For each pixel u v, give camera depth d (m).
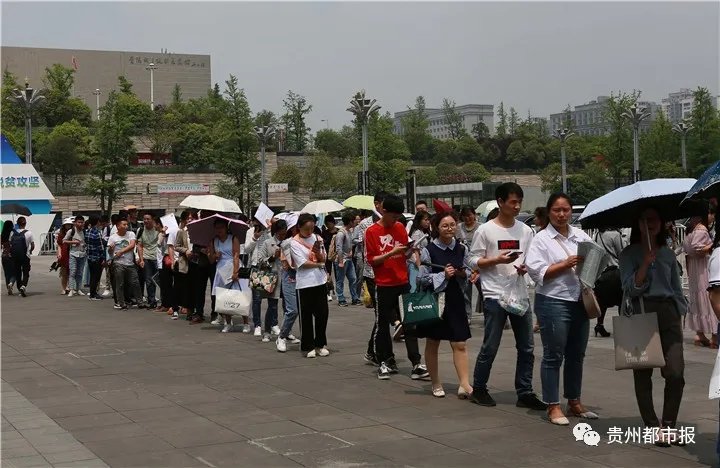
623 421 6.75
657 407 7.17
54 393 8.20
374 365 9.58
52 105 80.31
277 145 87.69
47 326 13.52
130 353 10.68
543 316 6.66
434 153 91.25
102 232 18.14
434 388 7.80
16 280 19.02
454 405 7.44
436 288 7.53
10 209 23.66
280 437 6.39
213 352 10.68
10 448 6.20
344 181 67.38
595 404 7.38
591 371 8.89
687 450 5.89
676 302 6.01
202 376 9.00
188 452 6.01
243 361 9.95
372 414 7.12
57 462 5.82
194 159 73.19
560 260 6.57
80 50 125.81
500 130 103.50
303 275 10.09
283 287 10.65
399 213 8.64
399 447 6.05
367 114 36.47
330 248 16.20
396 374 8.99
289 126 88.38
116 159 56.56
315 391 8.12
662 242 6.08
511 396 7.80
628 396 7.69
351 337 11.88
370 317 14.17
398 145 55.97
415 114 96.06
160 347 11.16
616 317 6.03
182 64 133.62
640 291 6.00
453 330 7.61
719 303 5.44
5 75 88.12
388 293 8.73
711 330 10.29
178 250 13.82
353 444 6.16
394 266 8.73
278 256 11.48
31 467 5.71
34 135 69.81
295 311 10.58
